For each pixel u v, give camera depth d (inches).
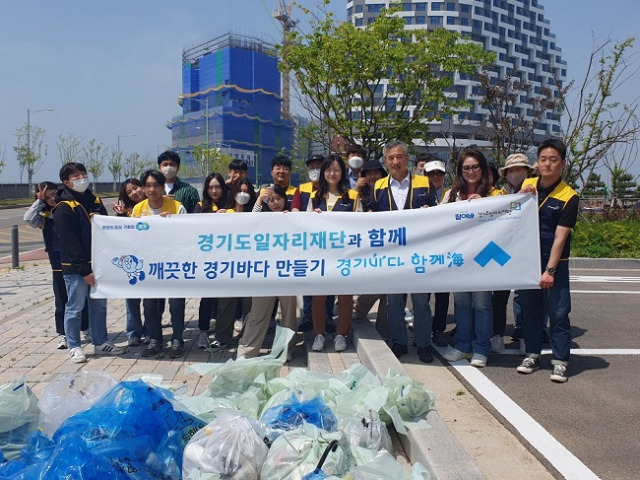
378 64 552.4
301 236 225.0
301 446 127.8
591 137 584.1
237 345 253.1
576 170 613.0
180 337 238.2
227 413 140.7
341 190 237.6
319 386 166.7
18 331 279.7
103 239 229.9
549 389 199.0
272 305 229.0
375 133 597.3
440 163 269.3
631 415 176.2
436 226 219.9
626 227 589.0
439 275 219.8
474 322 238.8
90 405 150.3
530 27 3676.2
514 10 3545.8
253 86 3796.8
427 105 595.2
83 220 230.1
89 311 239.5
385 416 159.5
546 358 235.6
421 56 573.3
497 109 647.8
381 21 567.8
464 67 583.2
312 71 568.1
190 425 138.7
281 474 124.0
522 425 168.4
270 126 3880.4
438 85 586.6
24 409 144.9
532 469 142.3
